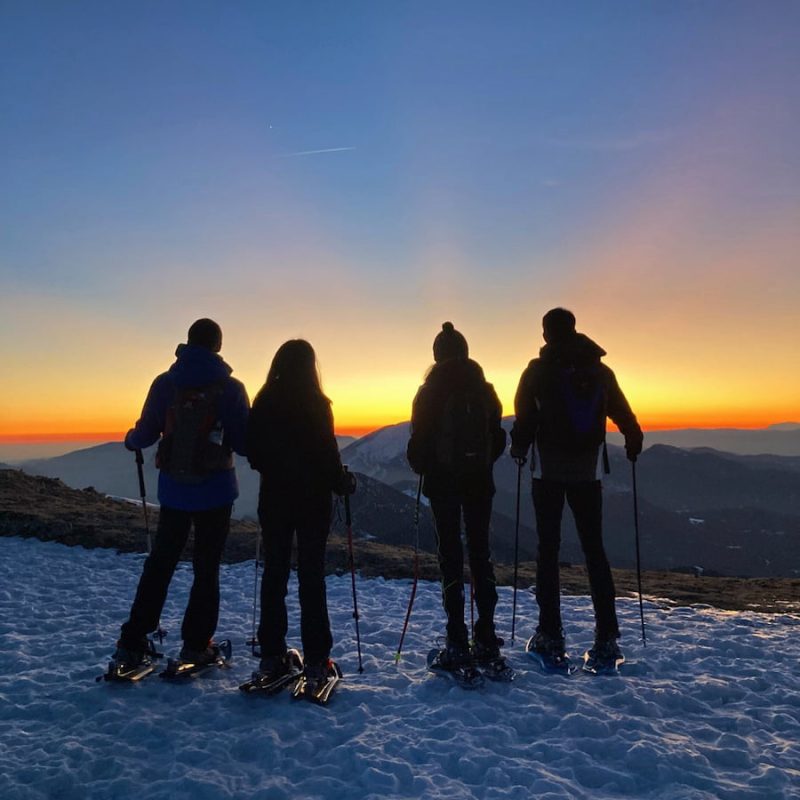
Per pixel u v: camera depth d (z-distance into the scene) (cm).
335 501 523
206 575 489
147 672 492
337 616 735
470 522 507
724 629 671
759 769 380
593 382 527
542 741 403
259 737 400
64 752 385
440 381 492
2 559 1019
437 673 503
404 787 352
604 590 535
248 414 474
